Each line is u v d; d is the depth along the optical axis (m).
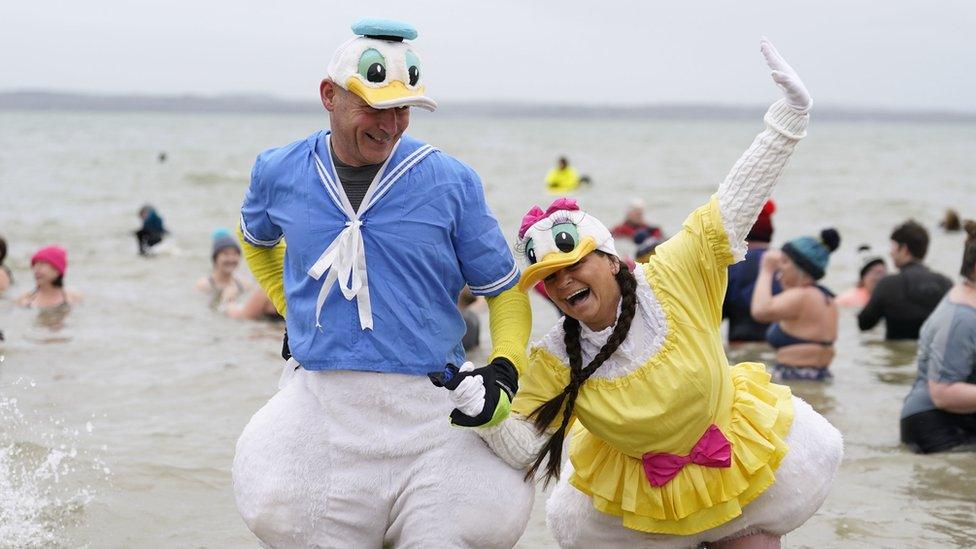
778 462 6.25
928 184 57.03
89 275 22.22
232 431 11.03
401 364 5.97
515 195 45.22
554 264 5.86
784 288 14.00
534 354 6.30
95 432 10.89
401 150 6.12
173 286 20.80
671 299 6.13
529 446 6.06
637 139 181.88
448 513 5.91
